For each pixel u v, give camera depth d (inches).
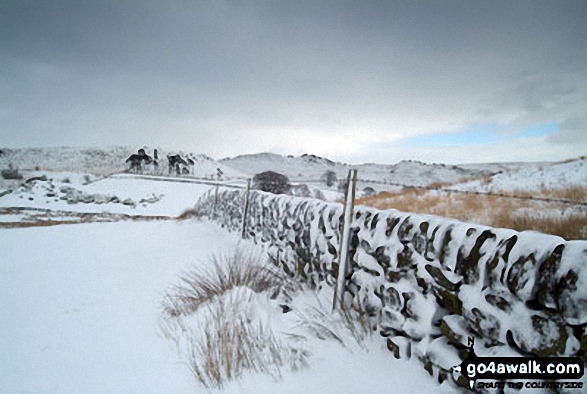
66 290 214.1
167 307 175.8
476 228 95.7
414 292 108.7
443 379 93.8
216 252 275.9
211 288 179.2
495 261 85.2
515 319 78.3
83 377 117.7
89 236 394.3
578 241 71.9
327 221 167.5
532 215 232.1
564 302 68.8
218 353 117.4
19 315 174.1
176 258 276.1
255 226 282.4
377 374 103.9
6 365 126.8
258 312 147.0
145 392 106.6
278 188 686.5
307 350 118.7
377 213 137.6
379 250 127.1
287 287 173.6
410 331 106.7
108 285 223.8
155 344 139.3
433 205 334.6
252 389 101.5
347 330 129.2
